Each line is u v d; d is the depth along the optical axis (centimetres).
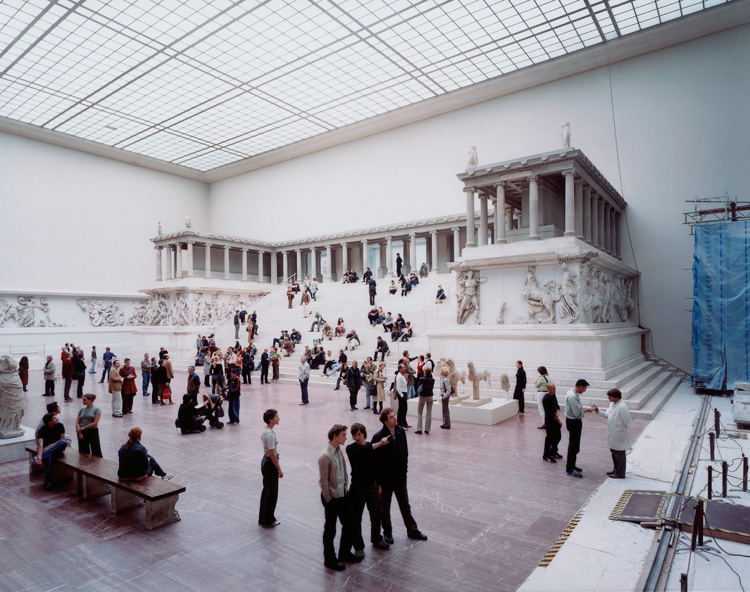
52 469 905
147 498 702
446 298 2844
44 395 2044
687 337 2634
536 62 3119
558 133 3102
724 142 2567
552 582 548
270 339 3055
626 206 2814
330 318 3062
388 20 2730
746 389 1642
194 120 3919
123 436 1301
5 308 3428
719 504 757
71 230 3978
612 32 2770
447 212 3594
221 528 716
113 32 2803
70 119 3781
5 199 3616
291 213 4525
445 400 1330
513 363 1870
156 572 590
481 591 538
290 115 3884
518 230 2188
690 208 2642
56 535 700
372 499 622
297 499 827
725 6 2473
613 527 691
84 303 3872
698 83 2645
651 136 2772
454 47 2978
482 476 931
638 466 984
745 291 1966
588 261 1897
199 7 2617
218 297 3688
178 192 4844
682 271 2656
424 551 635
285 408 1673
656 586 540
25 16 2653
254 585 556
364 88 3469
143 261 4459
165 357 1831
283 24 2770
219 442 1229
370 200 4012
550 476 930
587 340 1722
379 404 1612
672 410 1608
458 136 3559
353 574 579
